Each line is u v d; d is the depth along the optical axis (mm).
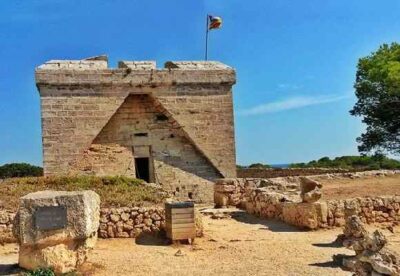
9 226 19375
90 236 14781
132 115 37469
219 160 38000
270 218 25266
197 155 38156
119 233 19844
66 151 35281
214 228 22922
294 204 22953
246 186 30516
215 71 38156
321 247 18062
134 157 37062
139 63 37812
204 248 18453
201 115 37938
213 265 15750
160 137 37719
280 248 18062
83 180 25391
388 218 22781
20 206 14133
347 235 16266
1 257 16984
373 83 45688
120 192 23438
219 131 38156
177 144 37938
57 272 13898
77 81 35625
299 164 60656
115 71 36344
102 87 36156
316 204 21875
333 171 44469
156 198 22812
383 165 52812
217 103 38250
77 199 14273
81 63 36531
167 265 15789
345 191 28359
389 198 22969
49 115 35125
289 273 14398
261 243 19141
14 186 24219
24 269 14172
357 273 12289
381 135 47500
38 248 14070
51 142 35031
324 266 15109
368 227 21734
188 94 37812
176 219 19219
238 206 30062
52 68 35344
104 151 36344
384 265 11414
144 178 38531
